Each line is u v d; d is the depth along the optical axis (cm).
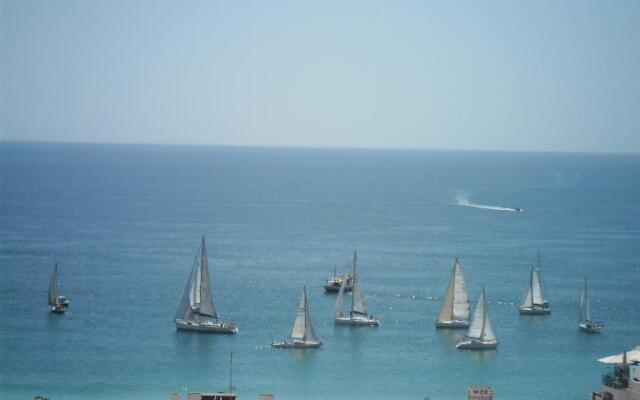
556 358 19412
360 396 16575
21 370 17825
